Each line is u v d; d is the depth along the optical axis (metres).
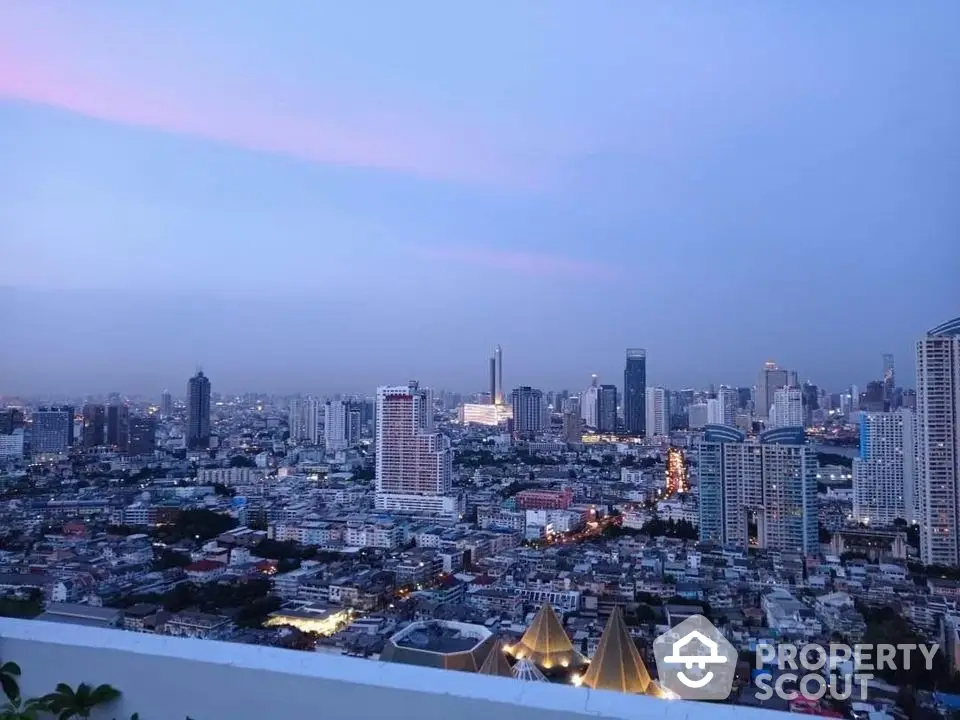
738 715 3.40
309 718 3.94
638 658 20.33
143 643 4.46
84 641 4.52
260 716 4.03
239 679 4.10
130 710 4.32
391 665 4.05
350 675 3.93
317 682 3.94
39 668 4.55
